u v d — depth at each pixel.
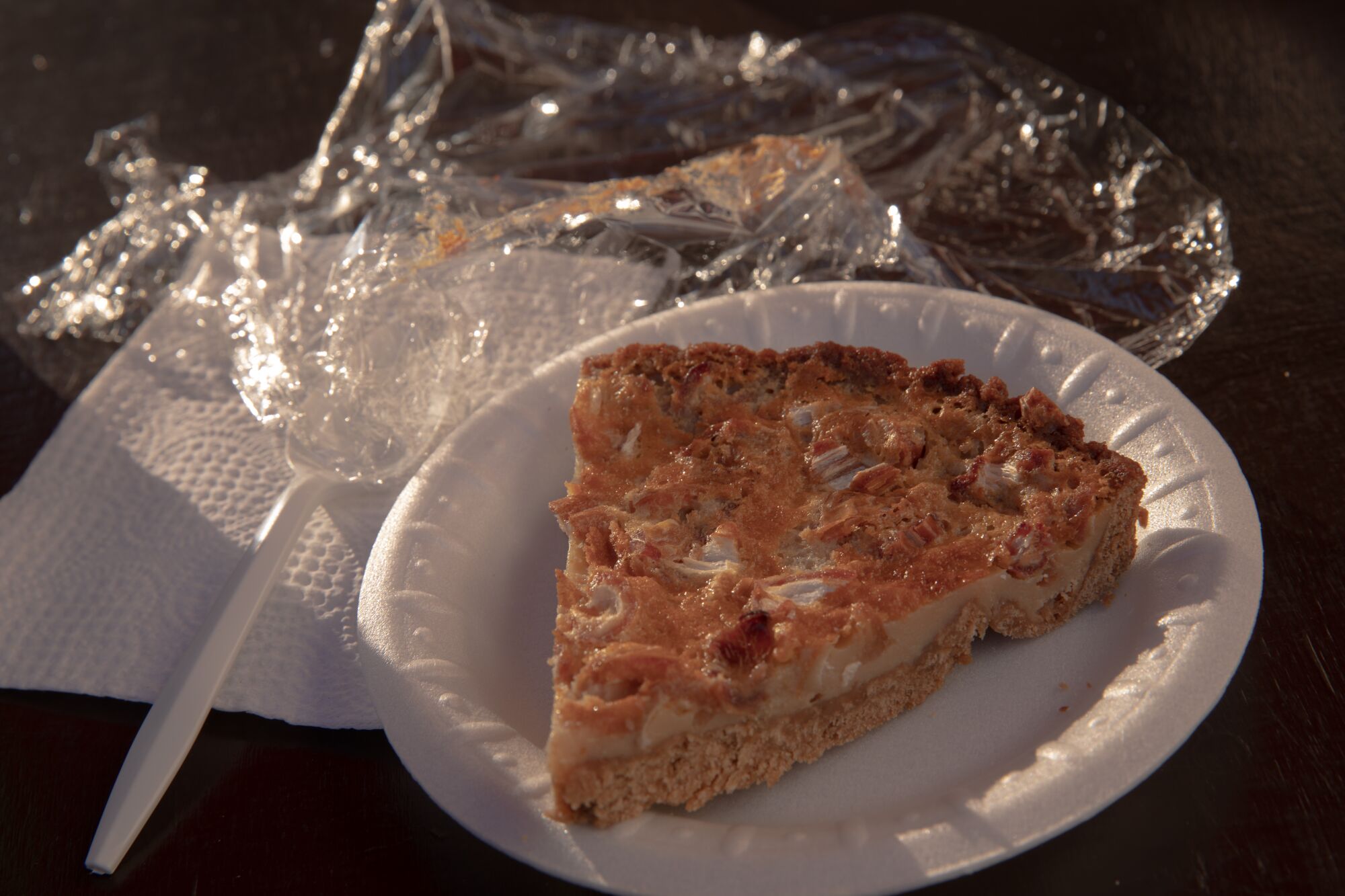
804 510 0.32
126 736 0.33
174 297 0.43
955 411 0.33
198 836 0.31
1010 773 0.29
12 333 0.43
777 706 0.30
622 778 0.29
